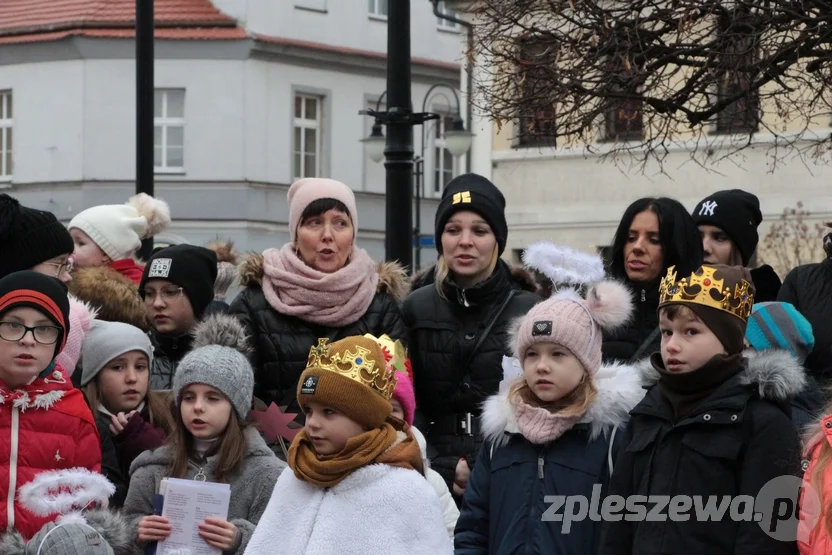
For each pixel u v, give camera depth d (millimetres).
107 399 6625
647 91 12508
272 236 37281
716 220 7461
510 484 5594
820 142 15898
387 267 7121
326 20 37875
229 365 5938
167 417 6605
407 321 6945
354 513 5062
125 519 5617
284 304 6773
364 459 5086
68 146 37250
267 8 36719
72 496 5375
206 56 36594
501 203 6938
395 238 9531
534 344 5617
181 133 36875
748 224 7516
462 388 6746
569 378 5570
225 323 6227
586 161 25703
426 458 6359
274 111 37000
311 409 5168
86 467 5793
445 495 6359
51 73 37406
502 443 5695
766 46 11930
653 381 5559
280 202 37312
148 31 11875
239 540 5668
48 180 37469
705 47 12070
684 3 11930
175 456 5938
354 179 38531
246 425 6031
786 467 4930
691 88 12320
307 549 5059
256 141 36812
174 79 36719
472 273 6777
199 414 5883
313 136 38062
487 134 26766
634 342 6562
